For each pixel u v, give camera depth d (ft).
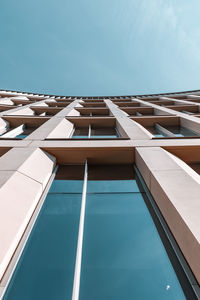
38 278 9.58
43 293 9.00
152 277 9.84
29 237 11.92
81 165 21.76
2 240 10.18
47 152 21.13
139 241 11.91
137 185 17.98
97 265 10.34
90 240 11.85
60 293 8.98
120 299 8.91
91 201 15.74
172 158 18.15
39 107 52.70
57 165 21.57
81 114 52.44
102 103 69.87
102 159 21.65
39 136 24.88
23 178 15.16
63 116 40.01
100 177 19.57
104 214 14.20
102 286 9.36
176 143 21.88
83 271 9.98
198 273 8.98
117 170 20.63
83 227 12.89
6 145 21.47
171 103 67.15
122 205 15.17
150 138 23.80
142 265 10.41
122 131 29.81
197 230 9.48
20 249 10.93
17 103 67.46
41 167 18.01
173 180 14.08
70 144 21.97
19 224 11.54
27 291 9.05
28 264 10.21
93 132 36.17
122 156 21.40
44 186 16.96
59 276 9.69
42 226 12.83
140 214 14.15
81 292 9.09
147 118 38.63
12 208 12.16
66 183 18.45
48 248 11.18
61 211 14.42
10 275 9.57
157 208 14.32
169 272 10.06
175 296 9.04
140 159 18.93
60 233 12.29
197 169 20.70
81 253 10.97
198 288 9.00
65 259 10.57
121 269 10.14
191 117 36.06
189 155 21.52
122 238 12.09
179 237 10.84
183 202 11.60
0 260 9.35
